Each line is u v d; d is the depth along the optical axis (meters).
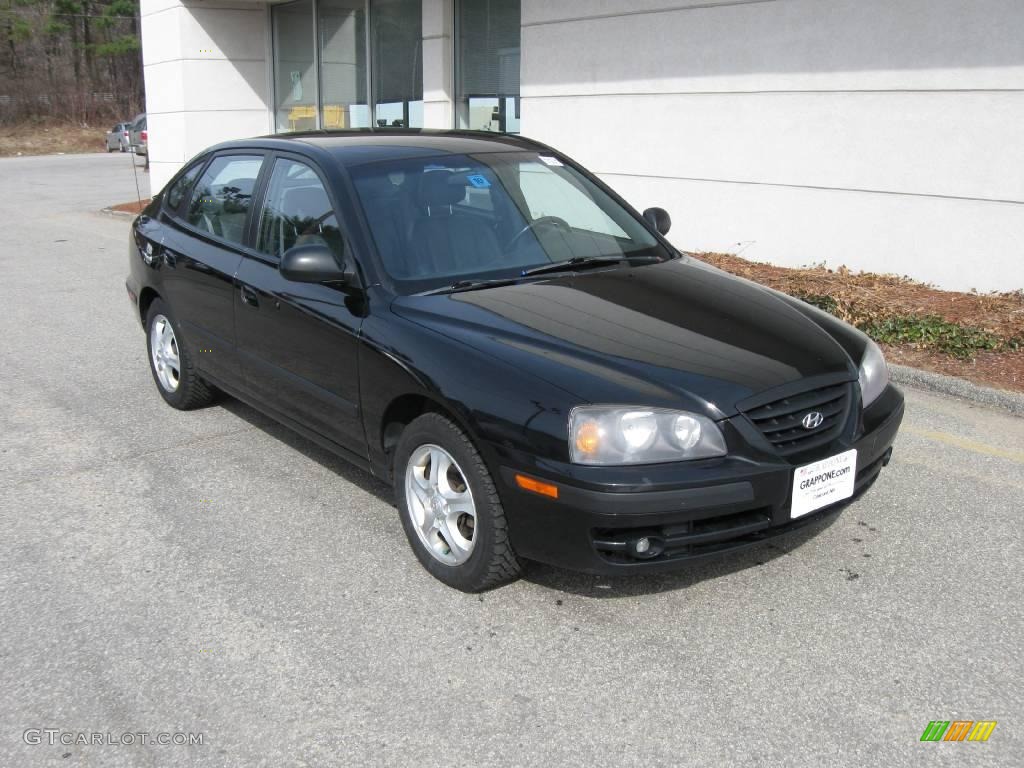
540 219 4.35
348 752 2.73
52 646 3.28
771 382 3.23
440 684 3.03
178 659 3.19
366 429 3.89
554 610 3.44
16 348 7.39
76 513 4.33
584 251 4.28
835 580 3.62
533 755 2.70
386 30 13.55
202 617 3.45
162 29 16.25
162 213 5.63
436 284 3.85
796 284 7.73
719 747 2.72
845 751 2.70
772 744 2.73
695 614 3.40
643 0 9.35
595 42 9.90
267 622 3.40
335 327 3.91
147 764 2.70
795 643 3.22
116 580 3.72
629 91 9.70
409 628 3.35
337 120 15.08
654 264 4.32
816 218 8.48
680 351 3.35
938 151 7.58
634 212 4.80
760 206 8.86
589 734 2.78
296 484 4.62
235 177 4.96
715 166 9.12
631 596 3.52
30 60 58.94
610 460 3.03
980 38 7.18
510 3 11.16
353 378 3.86
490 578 3.44
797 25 8.23
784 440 3.21
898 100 7.73
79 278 10.59
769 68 8.50
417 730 2.82
